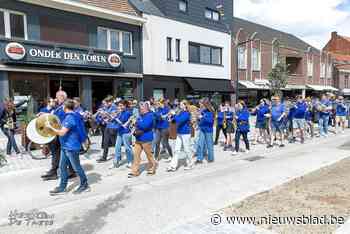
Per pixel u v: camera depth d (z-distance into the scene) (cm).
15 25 1242
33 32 1281
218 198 507
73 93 1420
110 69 1518
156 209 464
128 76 1616
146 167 768
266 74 2769
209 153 833
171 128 859
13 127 903
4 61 1154
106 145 829
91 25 1477
